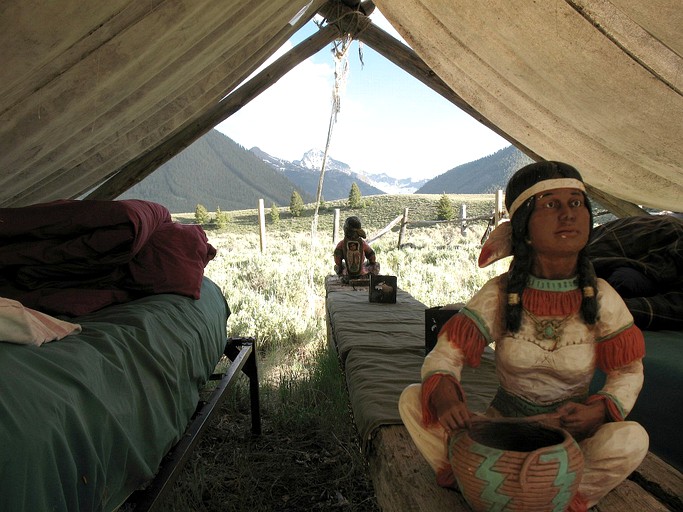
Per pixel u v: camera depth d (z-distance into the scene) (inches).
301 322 269.9
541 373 58.1
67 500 56.1
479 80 145.8
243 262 581.6
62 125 106.7
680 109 104.5
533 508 48.7
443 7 123.6
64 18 77.7
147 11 89.4
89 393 66.2
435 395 57.2
